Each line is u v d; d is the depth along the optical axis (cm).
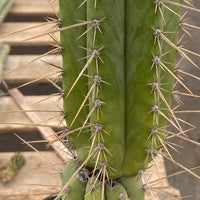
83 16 64
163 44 65
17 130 124
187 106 130
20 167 114
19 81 139
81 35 63
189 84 136
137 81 64
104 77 63
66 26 65
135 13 61
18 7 168
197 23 158
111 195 70
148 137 66
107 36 61
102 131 65
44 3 169
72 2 64
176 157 118
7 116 128
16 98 134
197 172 113
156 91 64
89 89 65
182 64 143
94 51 62
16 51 156
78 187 73
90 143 70
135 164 69
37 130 125
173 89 71
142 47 62
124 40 63
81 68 66
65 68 67
